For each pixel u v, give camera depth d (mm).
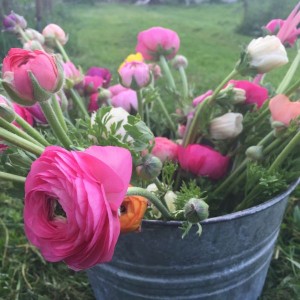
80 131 393
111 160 283
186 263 431
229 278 463
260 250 477
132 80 451
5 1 827
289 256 632
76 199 261
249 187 435
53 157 275
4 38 753
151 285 453
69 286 622
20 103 334
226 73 922
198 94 645
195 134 480
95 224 262
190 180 425
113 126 366
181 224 376
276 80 708
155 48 522
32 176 281
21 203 764
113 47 1203
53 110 382
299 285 577
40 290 621
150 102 535
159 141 456
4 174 373
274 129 433
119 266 457
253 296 532
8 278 638
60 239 289
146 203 367
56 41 567
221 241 419
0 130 349
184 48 1111
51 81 330
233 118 456
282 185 425
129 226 344
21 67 325
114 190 274
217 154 444
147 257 428
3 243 686
